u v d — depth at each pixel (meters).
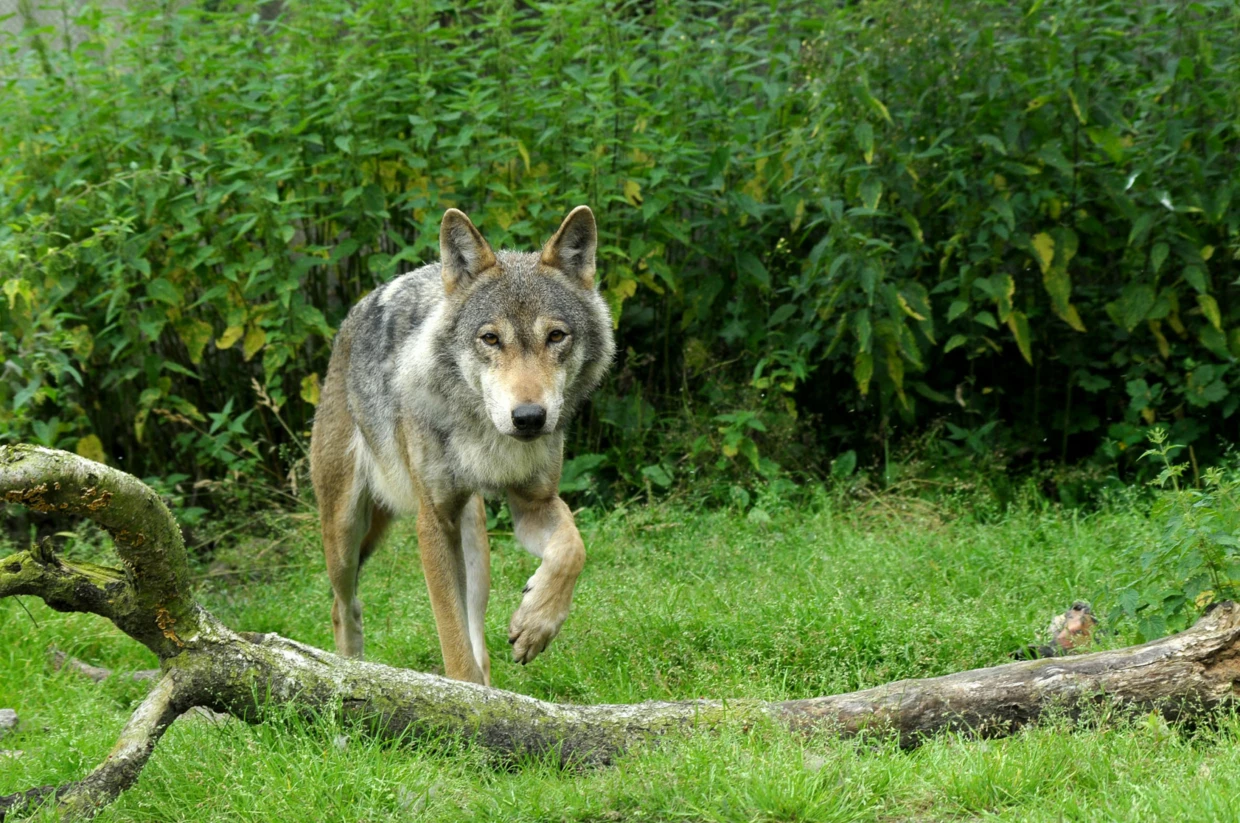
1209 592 4.71
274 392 8.61
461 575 5.69
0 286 7.61
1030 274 9.07
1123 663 4.24
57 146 8.57
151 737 4.02
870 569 6.66
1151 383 9.04
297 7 8.87
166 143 8.56
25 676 5.55
